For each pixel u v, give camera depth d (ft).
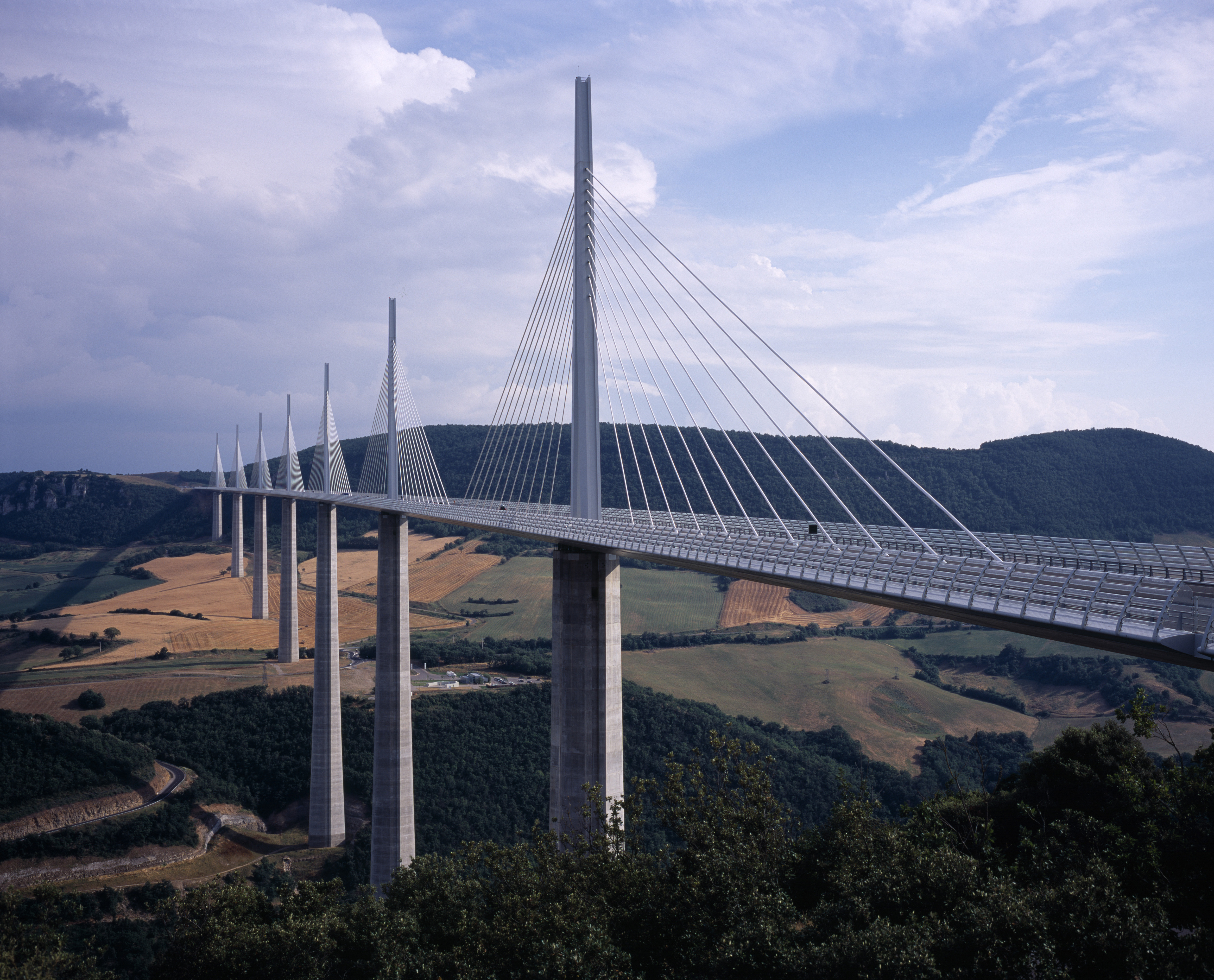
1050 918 47.47
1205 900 53.26
